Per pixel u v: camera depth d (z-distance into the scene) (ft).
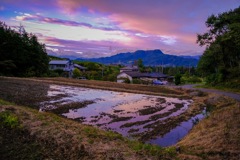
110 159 25.67
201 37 165.78
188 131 48.57
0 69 167.73
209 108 78.74
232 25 129.39
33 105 64.08
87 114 59.82
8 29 185.57
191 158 27.78
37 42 206.08
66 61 283.18
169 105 84.02
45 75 200.44
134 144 32.19
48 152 27.04
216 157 28.48
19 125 35.60
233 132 36.88
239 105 62.13
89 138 32.50
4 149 27.20
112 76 244.63
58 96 86.48
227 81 155.43
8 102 58.90
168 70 424.87
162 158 27.09
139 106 78.28
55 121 41.19
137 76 247.91
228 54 163.22
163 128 50.24
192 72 402.11
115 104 79.15
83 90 115.85
